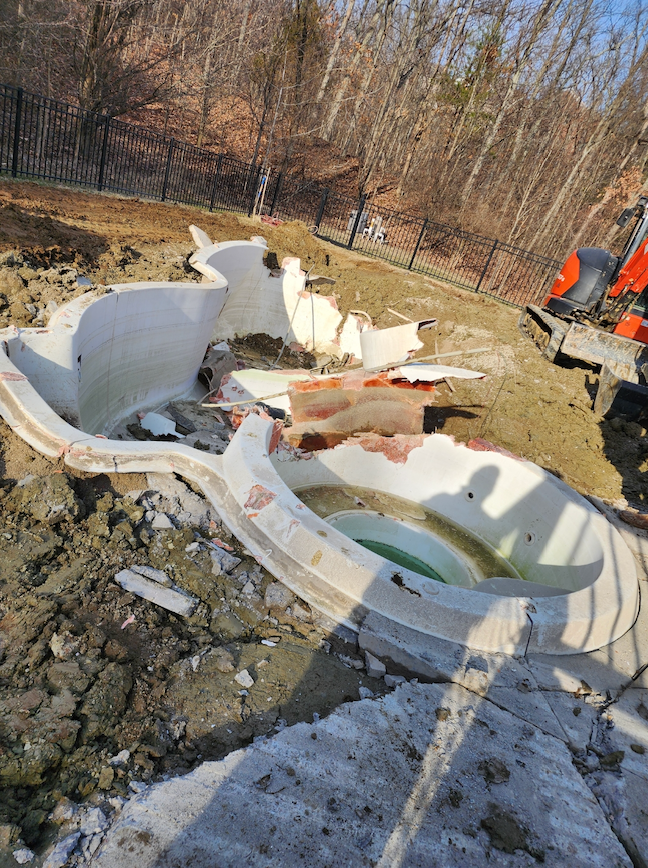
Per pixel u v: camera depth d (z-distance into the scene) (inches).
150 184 732.7
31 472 189.5
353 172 1117.7
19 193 471.2
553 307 519.8
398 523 341.1
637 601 219.0
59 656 135.6
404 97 1060.5
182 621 162.7
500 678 166.9
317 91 1125.7
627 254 438.3
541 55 1114.1
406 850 112.7
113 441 208.2
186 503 203.5
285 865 104.3
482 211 1089.4
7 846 99.2
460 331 545.3
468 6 1039.0
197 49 874.8
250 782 118.0
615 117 1123.3
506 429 393.4
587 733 157.6
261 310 647.1
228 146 1031.0
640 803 139.9
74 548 171.6
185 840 104.5
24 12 697.6
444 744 140.0
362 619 173.5
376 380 367.6
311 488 344.5
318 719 141.2
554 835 125.2
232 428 427.2
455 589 185.6
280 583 183.0
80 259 380.5
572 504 292.7
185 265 468.8
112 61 720.3
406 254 878.4
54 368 250.5
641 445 382.9
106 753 120.0
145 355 384.8
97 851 101.0
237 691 144.0
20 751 113.5
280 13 947.3
